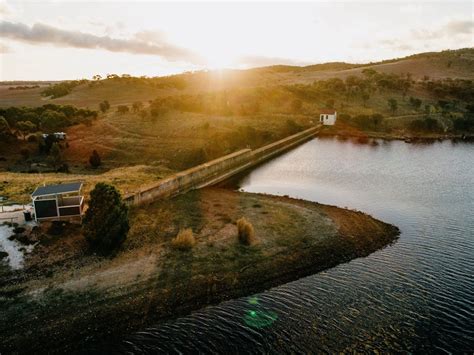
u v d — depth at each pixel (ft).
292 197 153.17
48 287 80.18
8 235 95.14
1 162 211.41
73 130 284.61
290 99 413.59
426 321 72.90
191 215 126.52
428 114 377.30
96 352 64.85
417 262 97.04
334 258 98.94
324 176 190.19
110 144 250.78
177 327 71.41
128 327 71.20
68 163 220.43
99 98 481.46
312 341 67.15
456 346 66.18
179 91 545.03
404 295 81.87
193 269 90.22
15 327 69.10
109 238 92.94
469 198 151.33
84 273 86.07
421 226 121.08
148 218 120.98
